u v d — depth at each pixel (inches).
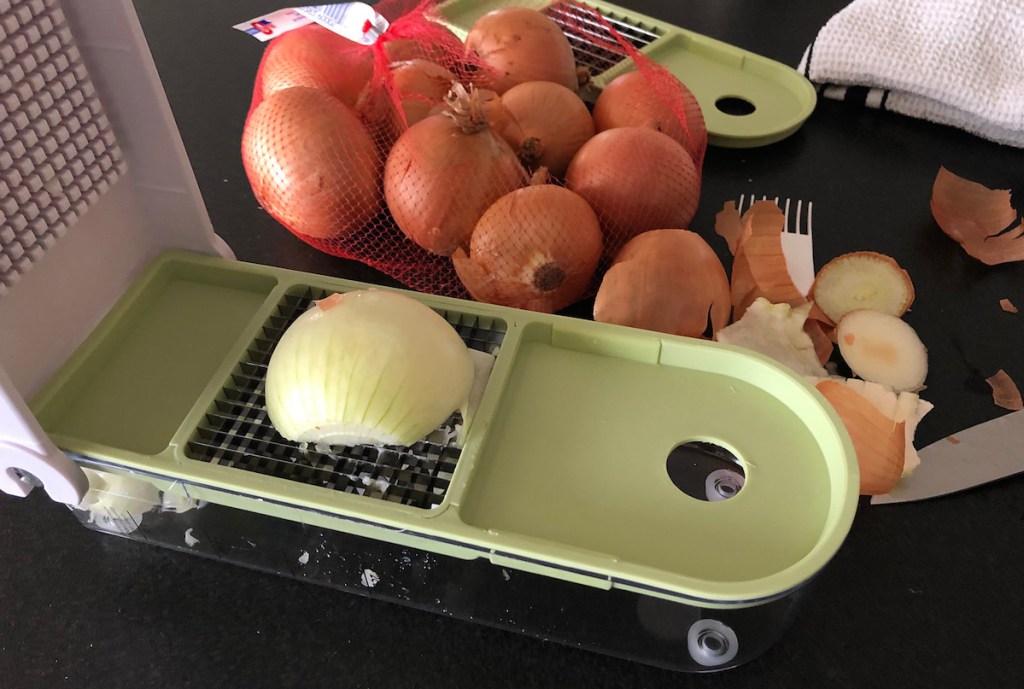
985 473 20.7
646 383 19.6
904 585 18.7
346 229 25.0
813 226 28.0
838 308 24.5
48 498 20.4
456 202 22.9
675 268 21.6
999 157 31.0
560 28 31.9
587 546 16.6
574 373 19.8
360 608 18.3
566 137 25.5
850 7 32.5
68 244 18.6
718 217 27.0
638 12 37.5
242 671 17.4
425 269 25.4
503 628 17.9
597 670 17.4
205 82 34.0
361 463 18.3
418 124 23.5
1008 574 18.9
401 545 17.1
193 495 17.7
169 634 17.9
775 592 14.8
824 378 21.9
